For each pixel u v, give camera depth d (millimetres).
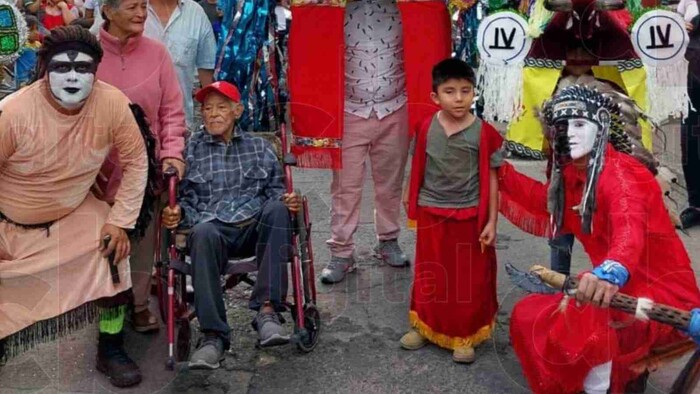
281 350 3955
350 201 4594
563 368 3199
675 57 3807
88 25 4129
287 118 4684
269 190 3900
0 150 3350
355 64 4441
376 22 4414
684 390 3121
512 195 3691
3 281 3438
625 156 3215
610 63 3844
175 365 3438
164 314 3730
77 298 3506
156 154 3881
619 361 3146
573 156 3168
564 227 3408
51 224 3537
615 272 2883
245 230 3721
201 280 3471
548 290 3176
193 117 4551
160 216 3781
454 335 3840
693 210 5254
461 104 3664
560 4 3686
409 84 4375
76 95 3311
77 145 3436
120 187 3613
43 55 3332
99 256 3543
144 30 4250
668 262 3170
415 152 3830
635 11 3842
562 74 3854
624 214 3008
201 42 4461
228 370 3793
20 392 3604
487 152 3709
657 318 2900
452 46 4398
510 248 5105
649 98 3840
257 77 4480
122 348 3762
